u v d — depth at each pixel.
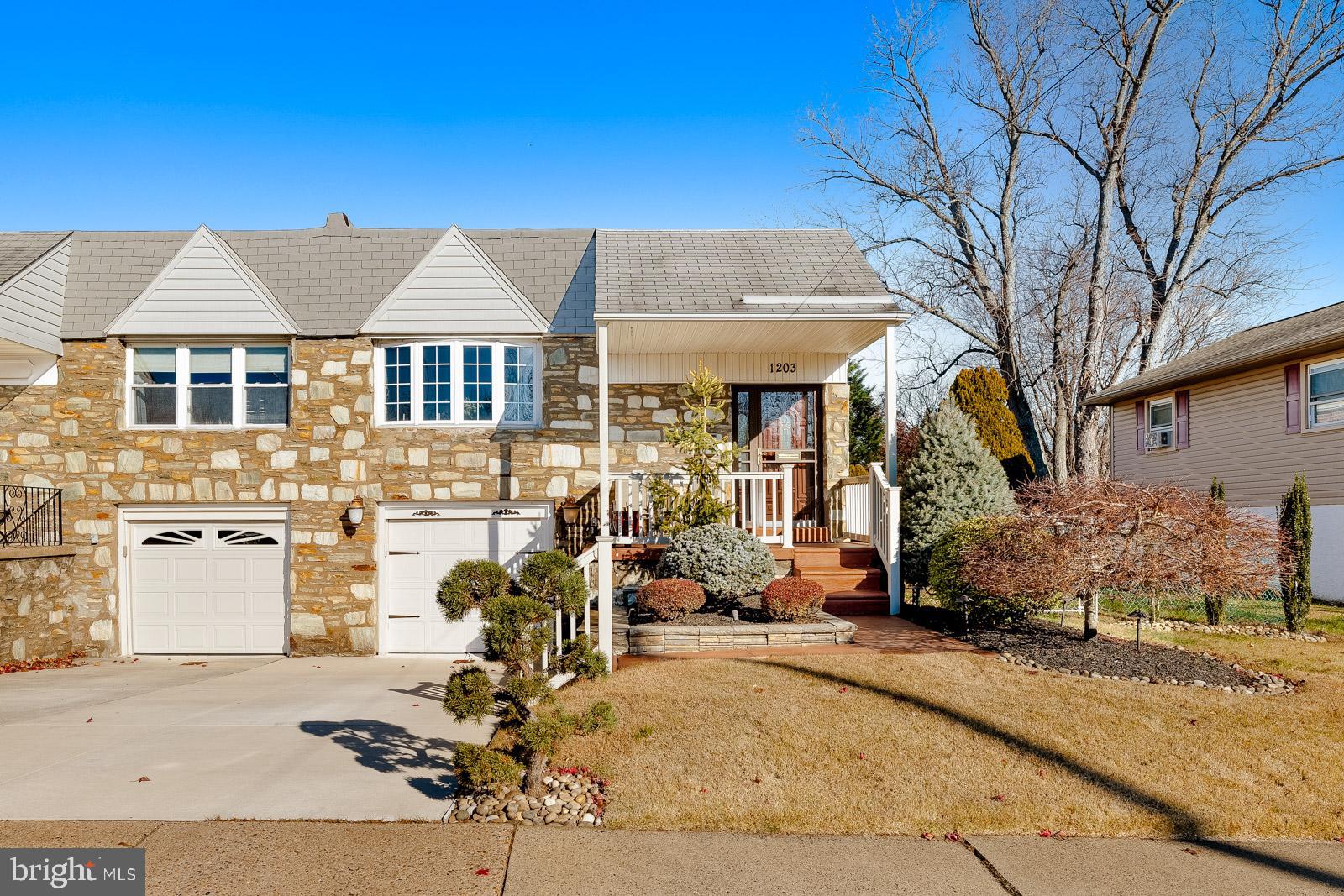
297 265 12.05
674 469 11.77
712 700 6.61
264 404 11.76
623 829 4.55
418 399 11.74
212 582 11.62
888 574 10.42
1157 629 10.01
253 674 9.79
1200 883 3.99
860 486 11.91
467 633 11.61
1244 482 15.89
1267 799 4.92
